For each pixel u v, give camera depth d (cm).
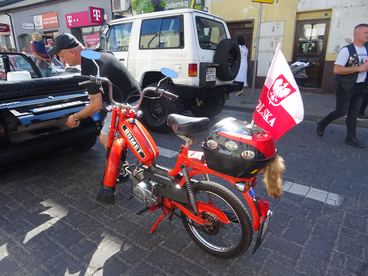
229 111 758
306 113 692
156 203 247
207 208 226
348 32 877
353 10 853
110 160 263
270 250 245
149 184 247
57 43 273
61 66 595
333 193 338
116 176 269
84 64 280
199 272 222
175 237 260
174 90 536
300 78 925
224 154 195
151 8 1105
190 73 509
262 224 211
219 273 221
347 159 437
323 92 952
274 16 984
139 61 580
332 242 256
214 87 557
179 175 238
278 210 303
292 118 184
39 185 349
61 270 222
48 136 359
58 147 367
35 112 329
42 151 352
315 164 418
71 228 271
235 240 248
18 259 233
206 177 242
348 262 233
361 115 635
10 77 402
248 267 227
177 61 522
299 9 934
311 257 238
